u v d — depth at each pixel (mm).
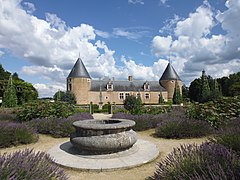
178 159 3363
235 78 51094
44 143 7277
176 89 42906
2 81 31609
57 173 3098
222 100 9445
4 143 6543
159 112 13344
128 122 5695
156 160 5086
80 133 5375
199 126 7863
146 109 13953
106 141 4977
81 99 44031
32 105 10555
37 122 9031
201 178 2422
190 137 7758
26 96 33625
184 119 8539
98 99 45750
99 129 5016
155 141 7363
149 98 48344
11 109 13336
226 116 8609
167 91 49781
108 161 4762
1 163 2705
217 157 2965
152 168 4547
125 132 5352
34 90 37312
